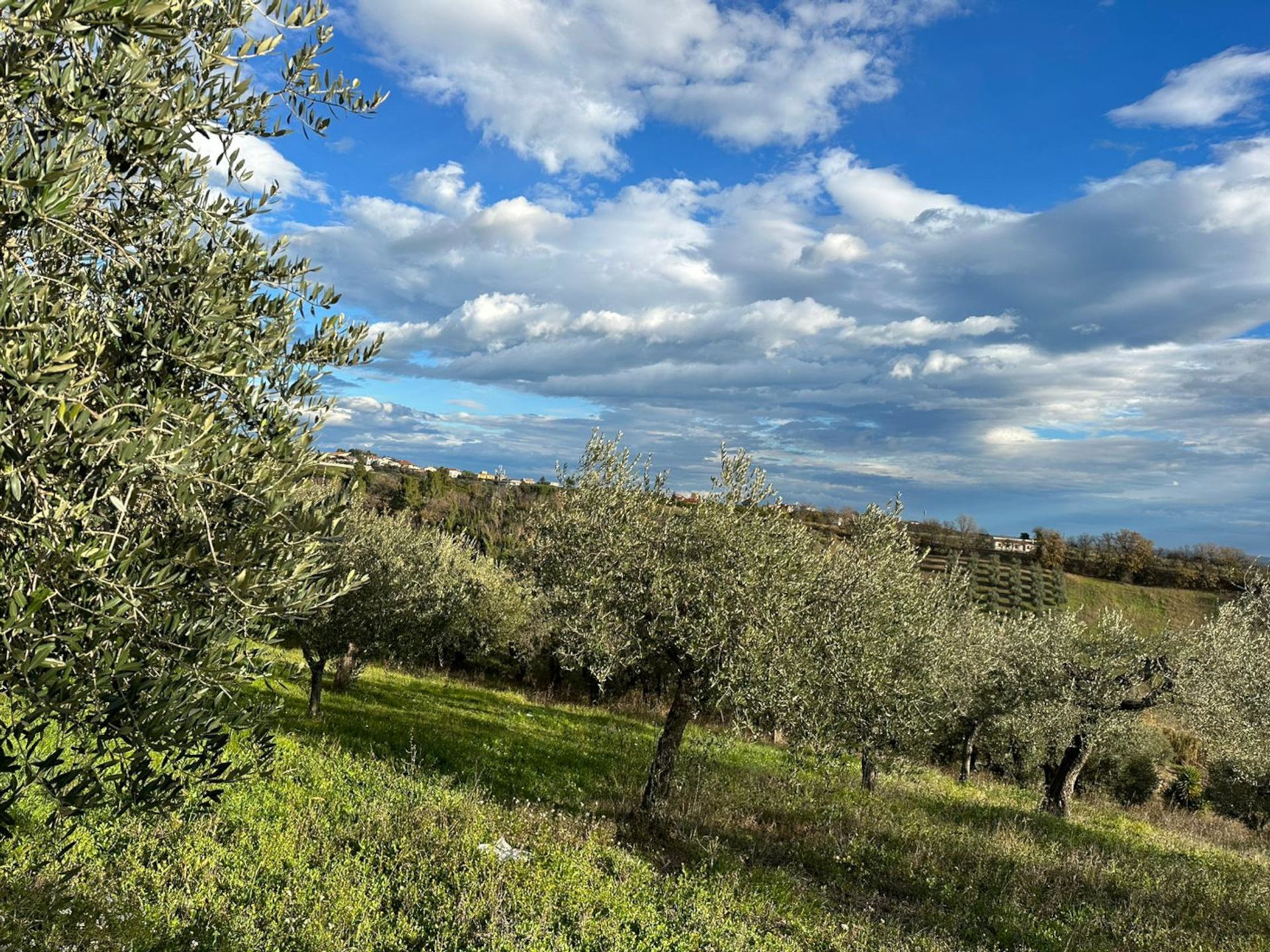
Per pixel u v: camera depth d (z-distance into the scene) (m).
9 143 3.09
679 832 11.52
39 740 3.09
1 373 2.74
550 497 13.09
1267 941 9.73
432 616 21.03
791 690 10.77
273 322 4.50
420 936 6.43
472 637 31.64
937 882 11.15
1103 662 19.47
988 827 14.51
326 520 4.23
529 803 11.27
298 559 4.03
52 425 2.70
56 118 3.02
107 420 2.83
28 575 2.81
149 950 5.21
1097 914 10.38
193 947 5.37
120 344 3.68
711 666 11.23
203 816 7.44
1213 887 11.69
